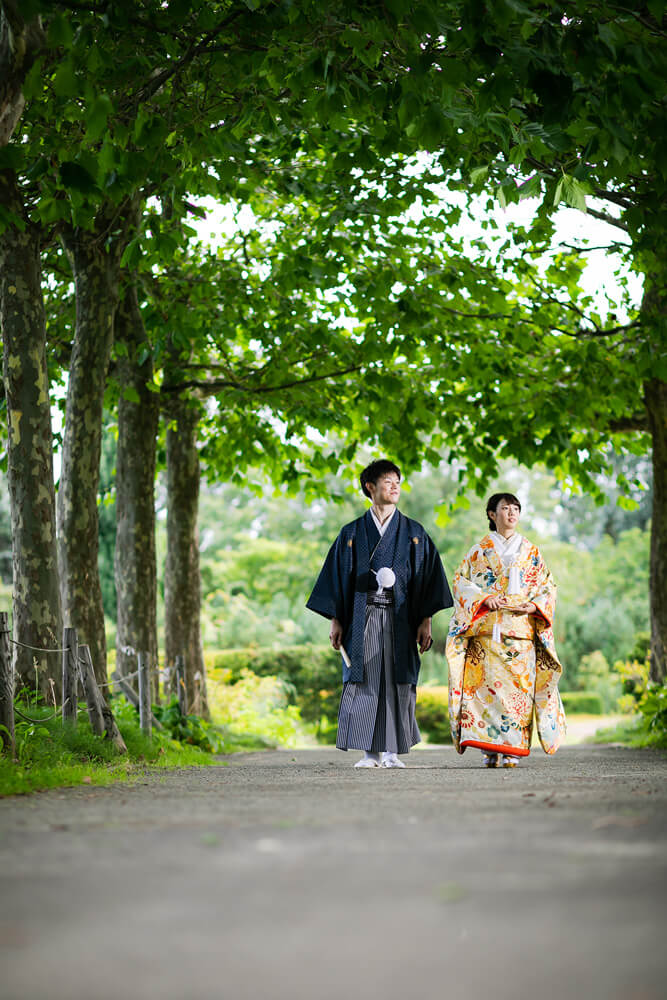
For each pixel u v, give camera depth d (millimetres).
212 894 3215
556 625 46312
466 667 10492
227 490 60719
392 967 2463
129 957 2547
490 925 2814
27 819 5199
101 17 9758
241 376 19500
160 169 10250
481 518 47875
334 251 17047
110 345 13625
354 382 18828
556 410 18312
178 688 16812
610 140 9453
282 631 44250
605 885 3305
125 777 8781
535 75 8812
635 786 6988
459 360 18406
